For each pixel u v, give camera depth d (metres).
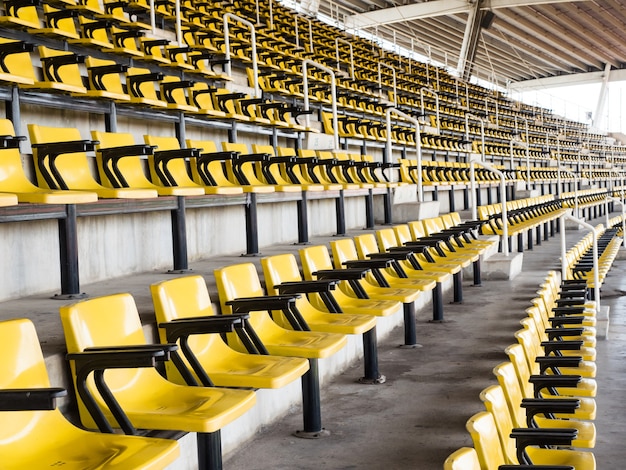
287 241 8.02
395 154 12.80
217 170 6.42
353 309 4.50
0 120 4.00
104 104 5.59
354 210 9.90
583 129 31.17
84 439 2.16
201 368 2.85
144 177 5.41
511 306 7.52
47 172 4.24
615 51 32.50
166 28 9.56
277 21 14.31
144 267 5.66
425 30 28.36
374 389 4.59
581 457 2.81
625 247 14.60
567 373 4.41
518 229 11.44
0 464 2.02
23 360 2.18
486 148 18.03
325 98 11.36
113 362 2.26
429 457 3.38
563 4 25.81
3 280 4.25
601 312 7.54
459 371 4.97
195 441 3.28
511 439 2.61
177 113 6.33
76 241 4.29
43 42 6.05
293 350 3.43
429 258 6.93
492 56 32.44
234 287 3.64
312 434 3.74
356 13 25.53
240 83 9.36
